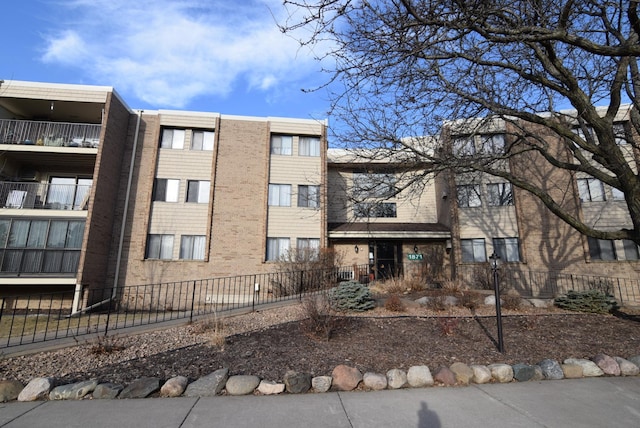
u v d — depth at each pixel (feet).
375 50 16.52
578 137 23.97
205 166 57.82
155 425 11.93
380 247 63.26
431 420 12.38
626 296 49.26
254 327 24.00
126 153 55.06
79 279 43.91
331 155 65.00
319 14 13.57
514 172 56.29
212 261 54.19
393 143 26.61
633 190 22.53
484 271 54.03
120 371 16.85
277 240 57.31
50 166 54.13
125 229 52.90
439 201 66.90
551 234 53.67
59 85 49.90
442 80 22.89
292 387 15.17
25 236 44.60
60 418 12.47
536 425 12.01
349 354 19.22
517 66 22.56
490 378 16.72
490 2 16.29
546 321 25.96
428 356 19.21
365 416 12.73
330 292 29.48
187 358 18.45
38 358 18.39
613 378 17.25
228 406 13.64
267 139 60.08
